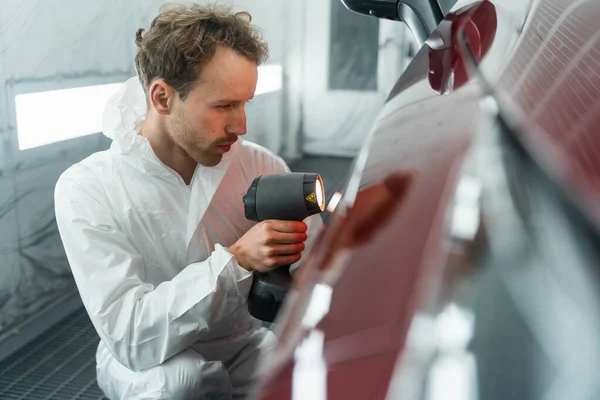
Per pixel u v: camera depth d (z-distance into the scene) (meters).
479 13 0.73
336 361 0.30
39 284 2.37
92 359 2.24
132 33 2.71
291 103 4.31
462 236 0.33
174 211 1.37
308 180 1.10
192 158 1.35
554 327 0.27
